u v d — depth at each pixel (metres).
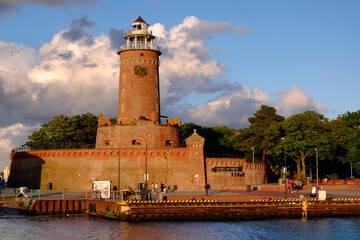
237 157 112.31
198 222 67.12
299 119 112.19
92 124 136.25
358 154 111.44
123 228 62.75
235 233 60.56
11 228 64.19
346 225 66.19
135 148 99.06
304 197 78.69
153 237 58.00
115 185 95.31
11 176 116.56
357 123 133.12
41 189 100.31
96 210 73.44
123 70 105.25
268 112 123.38
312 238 58.59
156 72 106.00
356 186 102.50
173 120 107.75
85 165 98.19
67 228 63.56
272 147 115.12
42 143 129.75
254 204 71.25
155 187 86.25
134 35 104.12
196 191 93.06
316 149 101.94
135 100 103.19
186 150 98.38
